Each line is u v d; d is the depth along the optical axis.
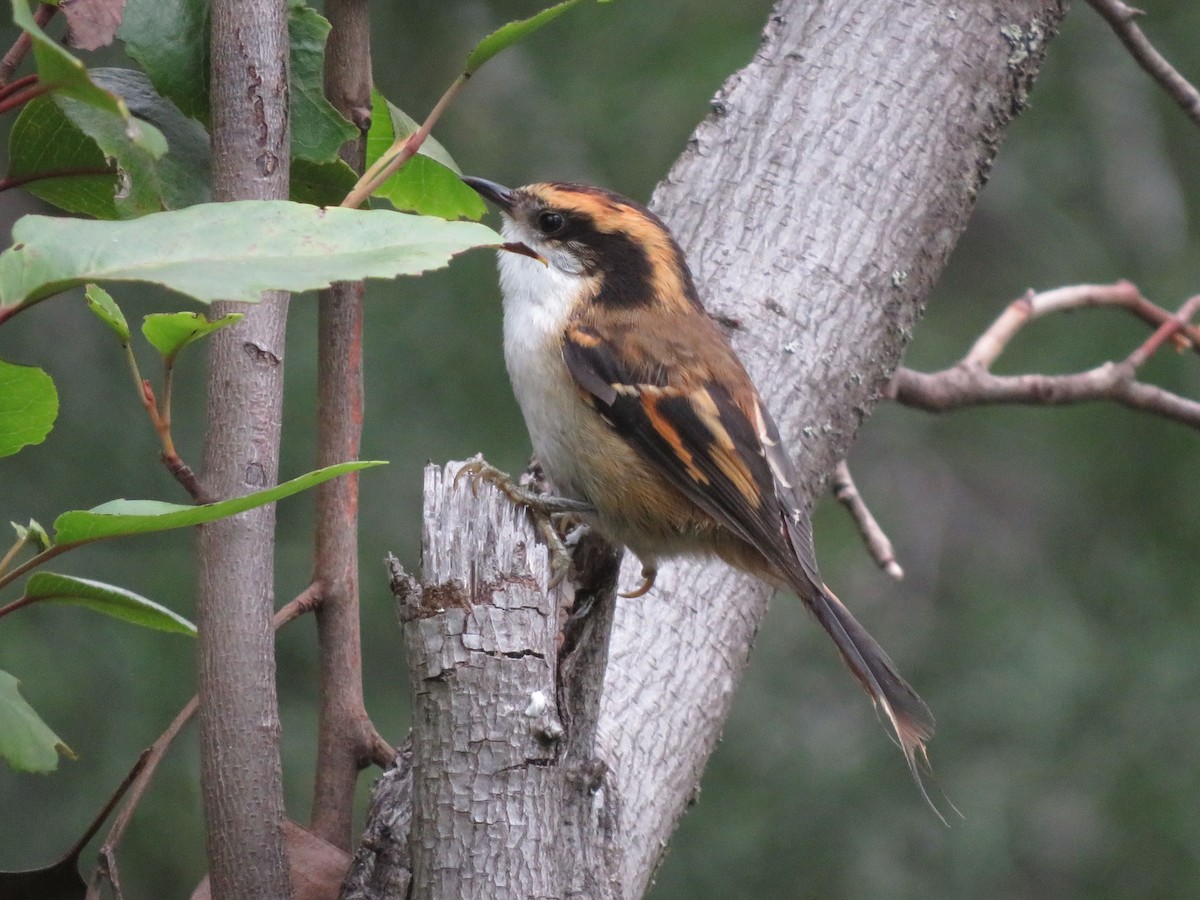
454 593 5.24
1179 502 18.48
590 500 8.01
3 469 15.04
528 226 8.48
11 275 4.01
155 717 15.09
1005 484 20.03
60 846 14.54
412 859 5.33
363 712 6.96
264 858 5.24
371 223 4.37
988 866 16.61
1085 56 19.06
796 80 8.52
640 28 17.42
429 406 16.39
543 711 5.21
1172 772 17.16
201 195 5.83
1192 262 18.81
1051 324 18.39
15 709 4.75
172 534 15.49
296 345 15.91
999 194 19.30
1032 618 18.33
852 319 8.12
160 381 15.60
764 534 7.57
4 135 13.60
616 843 6.05
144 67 5.64
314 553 6.95
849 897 16.39
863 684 7.51
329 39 6.48
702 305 8.16
